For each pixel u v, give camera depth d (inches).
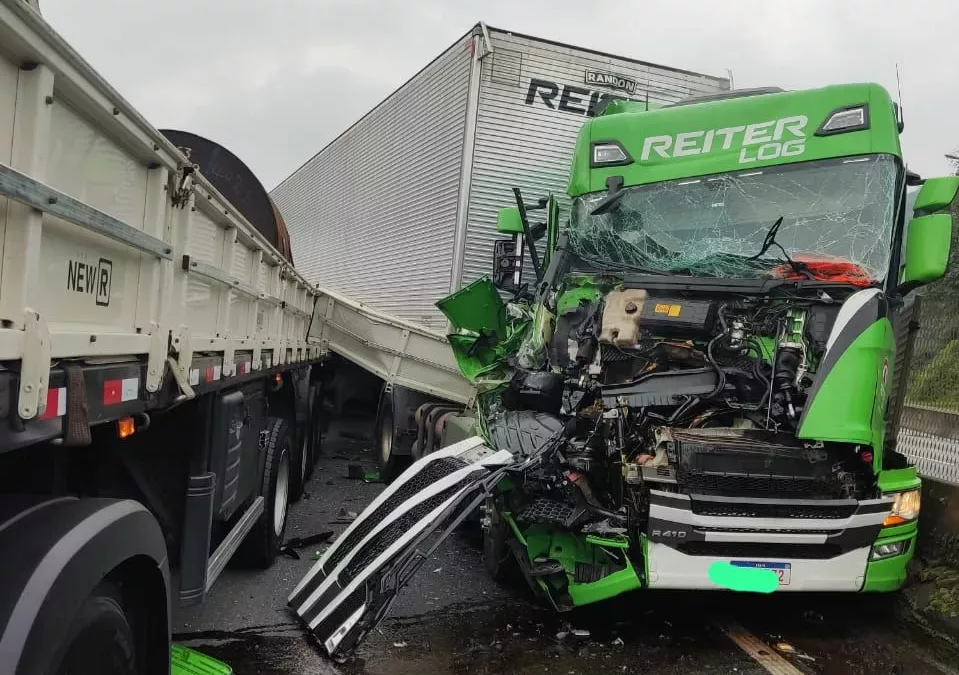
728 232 200.1
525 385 192.9
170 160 103.7
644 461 159.5
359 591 146.2
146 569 88.4
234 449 150.7
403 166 385.1
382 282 409.7
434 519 143.3
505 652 157.0
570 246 219.6
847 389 152.6
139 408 94.8
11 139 65.6
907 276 181.6
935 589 177.5
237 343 153.6
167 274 104.6
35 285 66.6
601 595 155.9
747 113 206.8
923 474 214.4
